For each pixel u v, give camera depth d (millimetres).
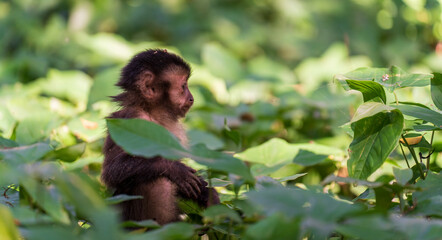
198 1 26516
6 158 6883
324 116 14398
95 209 4688
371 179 9594
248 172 5832
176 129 10609
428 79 8164
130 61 10656
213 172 6969
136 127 6039
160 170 8836
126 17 25562
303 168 10938
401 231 5059
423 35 21453
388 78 8375
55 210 5703
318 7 26016
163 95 10359
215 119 14859
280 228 4926
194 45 25109
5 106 13797
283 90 16750
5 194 8102
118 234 4520
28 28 23000
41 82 17609
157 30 25734
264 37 25750
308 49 25453
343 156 10609
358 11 25094
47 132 11828
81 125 12180
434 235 4930
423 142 8359
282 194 5160
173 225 5578
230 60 18984
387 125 7633
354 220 4984
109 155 9203
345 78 7934
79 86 17453
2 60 21656
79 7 24391
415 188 6566
